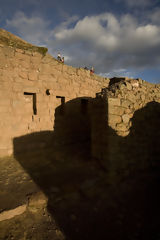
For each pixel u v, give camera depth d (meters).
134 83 3.76
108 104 3.16
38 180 3.19
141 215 2.10
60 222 2.05
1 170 3.79
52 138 6.43
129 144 3.38
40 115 6.09
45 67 6.31
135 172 3.42
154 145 3.88
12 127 5.36
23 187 2.88
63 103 7.09
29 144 5.70
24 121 5.70
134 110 3.56
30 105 6.07
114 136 3.17
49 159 4.63
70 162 4.21
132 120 3.50
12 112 5.39
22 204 2.33
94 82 8.61
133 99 3.58
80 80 7.77
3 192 2.70
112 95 3.34
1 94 5.13
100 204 2.37
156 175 3.32
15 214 2.18
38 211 2.26
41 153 5.34
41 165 4.12
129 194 2.60
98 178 3.05
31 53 5.90
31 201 2.41
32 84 5.91
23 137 5.60
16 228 1.96
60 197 2.57
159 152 3.97
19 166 4.07
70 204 2.39
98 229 1.91
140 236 1.77
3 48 5.21
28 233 1.88
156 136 3.94
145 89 3.97
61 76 6.88
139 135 3.58
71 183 2.98
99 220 2.05
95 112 3.77
